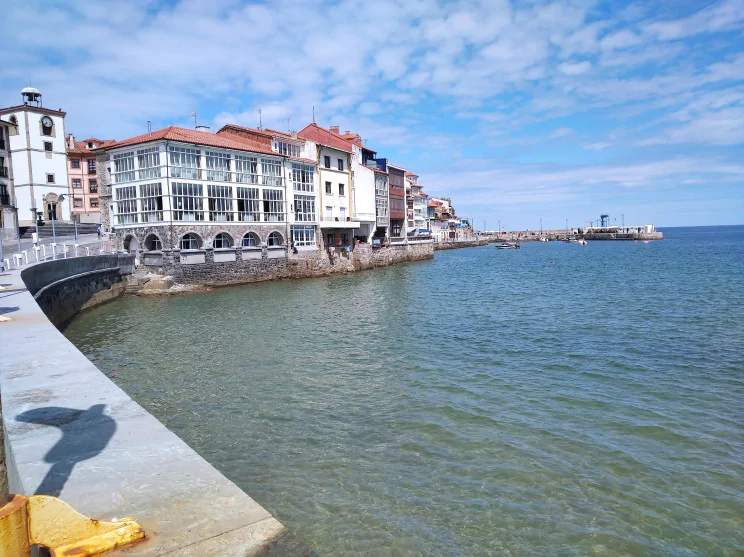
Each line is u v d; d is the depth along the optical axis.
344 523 8.16
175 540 3.32
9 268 26.02
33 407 5.77
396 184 83.19
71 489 3.93
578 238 184.75
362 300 36.03
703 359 17.92
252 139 55.69
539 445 10.91
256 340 22.34
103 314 31.17
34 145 62.19
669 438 11.16
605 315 27.77
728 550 7.43
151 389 15.42
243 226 49.66
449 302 34.44
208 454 10.82
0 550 2.79
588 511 8.42
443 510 8.51
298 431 11.99
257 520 3.60
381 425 12.25
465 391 14.70
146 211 44.50
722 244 135.88
